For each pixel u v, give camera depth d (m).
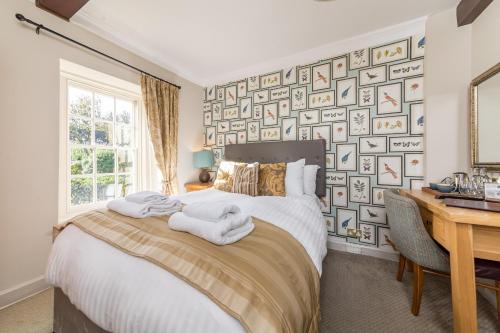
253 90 3.07
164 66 2.83
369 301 1.58
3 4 1.53
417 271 1.41
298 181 2.28
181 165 3.14
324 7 1.87
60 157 2.14
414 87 2.11
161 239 0.98
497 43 1.49
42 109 1.74
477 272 1.11
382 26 2.13
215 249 0.89
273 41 2.39
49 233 1.79
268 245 0.98
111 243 1.01
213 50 2.59
